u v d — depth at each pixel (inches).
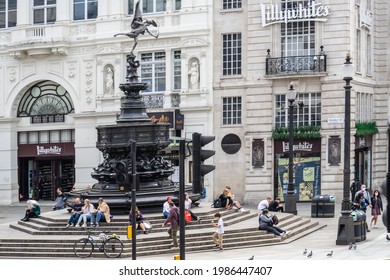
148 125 1262.3
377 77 1982.0
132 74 1312.7
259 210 1432.1
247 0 1818.4
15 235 1192.2
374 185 1951.3
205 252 1113.4
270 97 1795.0
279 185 1795.0
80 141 1940.2
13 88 2007.9
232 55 1830.7
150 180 1262.3
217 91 1836.9
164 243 1112.2
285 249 1120.8
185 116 1856.5
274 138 1784.0
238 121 1827.0
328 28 1759.4
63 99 1984.5
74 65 1950.1
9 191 2000.5
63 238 1131.9
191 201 1286.9
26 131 2017.7
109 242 1071.0
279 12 1786.4
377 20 1985.7
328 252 1026.7
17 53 1985.7
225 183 1834.4
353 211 1178.0
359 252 1010.1
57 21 1962.4
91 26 1937.7
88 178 1930.4
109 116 1902.1
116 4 1905.8
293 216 1397.6
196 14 1843.0
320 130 1759.4
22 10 1999.3
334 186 1749.5
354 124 1795.0
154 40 1878.7
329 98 1755.7
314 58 1758.1
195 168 641.6
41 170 2021.4
